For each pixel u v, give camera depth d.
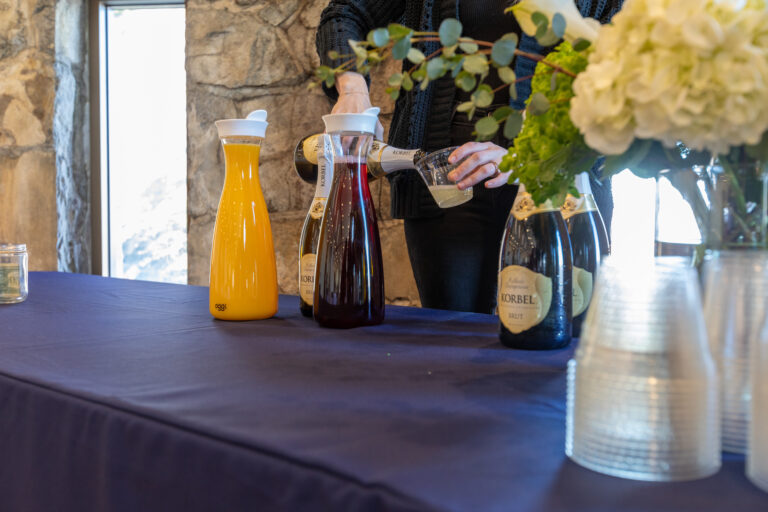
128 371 0.67
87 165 2.89
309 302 1.04
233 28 2.41
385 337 0.87
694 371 0.41
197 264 2.51
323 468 0.41
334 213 0.95
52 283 1.52
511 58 0.54
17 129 2.71
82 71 2.84
